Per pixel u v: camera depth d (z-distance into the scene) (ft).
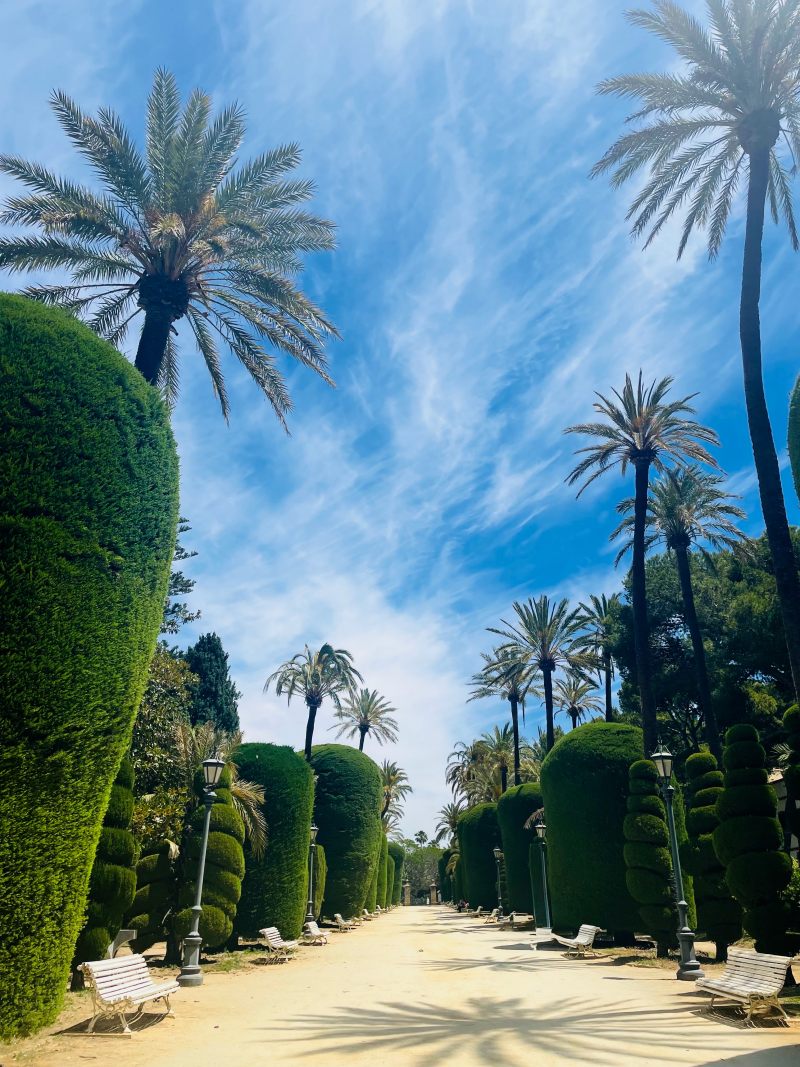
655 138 53.57
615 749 61.26
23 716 23.15
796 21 46.39
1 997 22.43
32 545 24.06
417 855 343.67
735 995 27.37
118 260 50.11
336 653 127.75
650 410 74.18
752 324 46.16
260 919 61.67
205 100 48.62
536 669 121.19
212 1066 20.66
